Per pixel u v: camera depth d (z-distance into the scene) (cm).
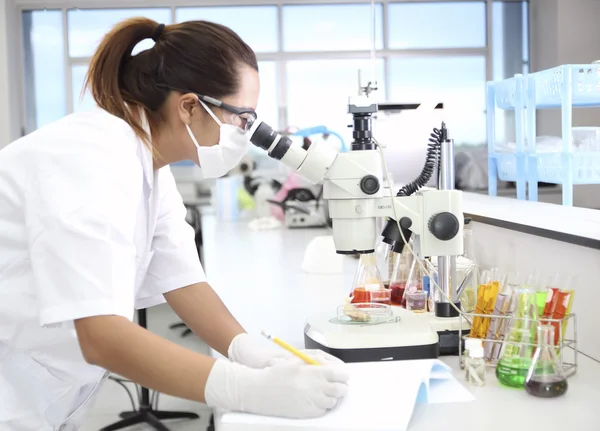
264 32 851
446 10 834
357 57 852
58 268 114
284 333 184
